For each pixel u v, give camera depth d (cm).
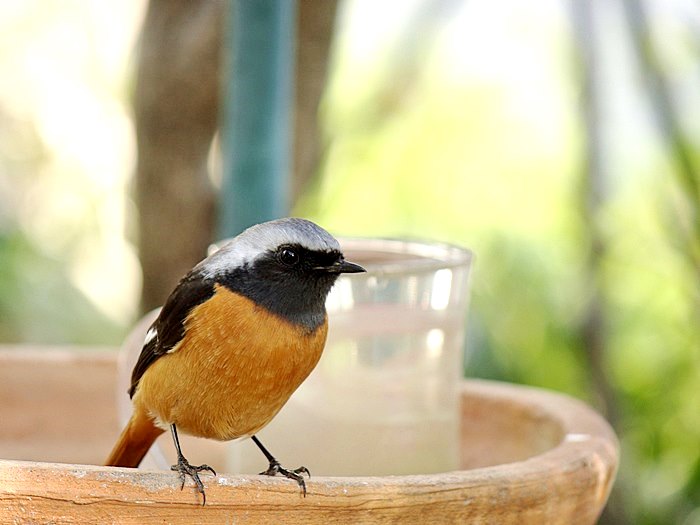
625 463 1345
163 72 1077
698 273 1358
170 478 508
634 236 1507
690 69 1529
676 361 1466
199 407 627
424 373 677
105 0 1986
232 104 806
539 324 1548
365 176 1809
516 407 764
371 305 669
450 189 1823
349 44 1848
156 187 1134
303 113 1118
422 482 534
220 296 618
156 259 1164
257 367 614
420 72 1816
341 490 520
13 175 1973
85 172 1992
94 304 1938
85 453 813
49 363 819
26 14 2000
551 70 1914
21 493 495
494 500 545
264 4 792
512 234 1700
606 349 1388
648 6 1338
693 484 1370
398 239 748
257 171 805
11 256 1853
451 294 687
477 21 1941
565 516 587
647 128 1552
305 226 641
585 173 1421
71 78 2003
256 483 514
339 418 668
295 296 625
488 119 1900
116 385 823
